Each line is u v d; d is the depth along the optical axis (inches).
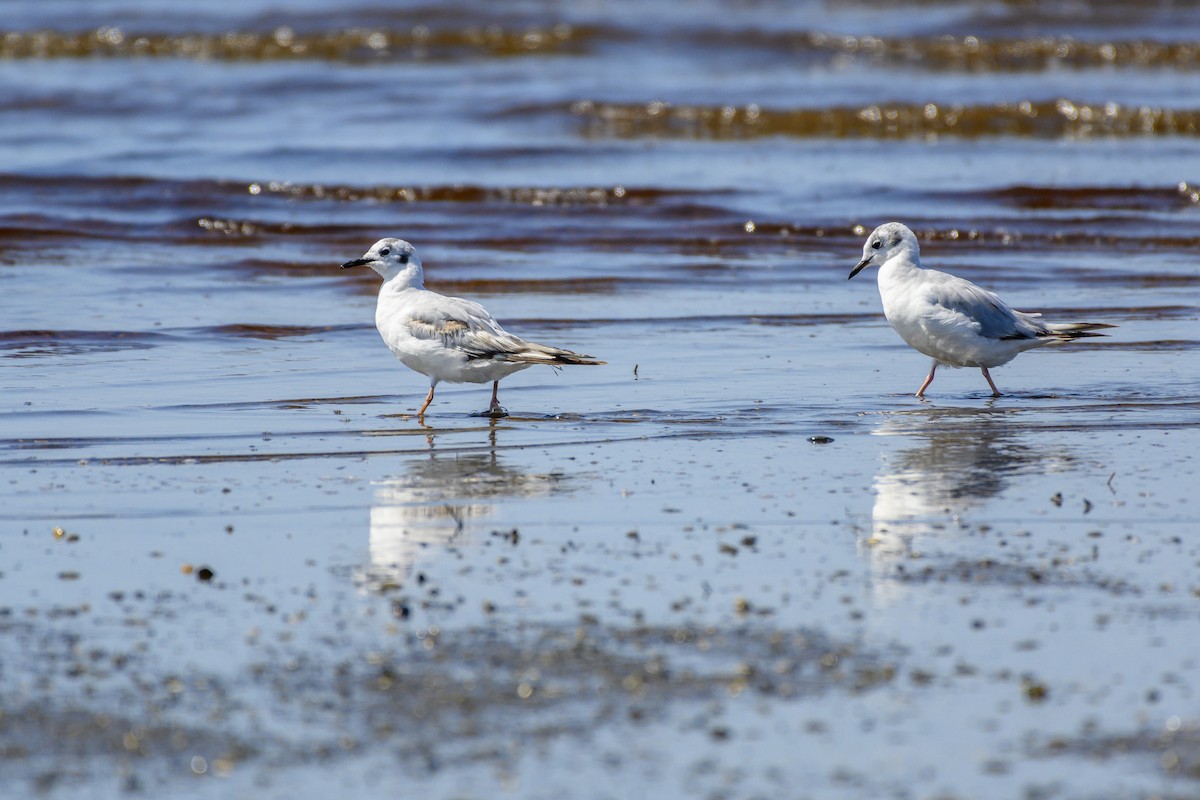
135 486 468.4
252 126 1476.4
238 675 314.8
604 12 2156.7
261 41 1909.4
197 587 370.9
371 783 271.0
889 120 1485.0
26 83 1672.0
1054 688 309.4
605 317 784.9
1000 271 924.6
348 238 1035.3
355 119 1510.8
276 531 420.2
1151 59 1854.1
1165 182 1208.2
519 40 1946.4
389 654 326.3
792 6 2245.3
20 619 346.9
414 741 286.0
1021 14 2129.7
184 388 619.5
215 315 776.3
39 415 566.3
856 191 1181.1
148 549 402.9
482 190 1171.9
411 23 2069.4
